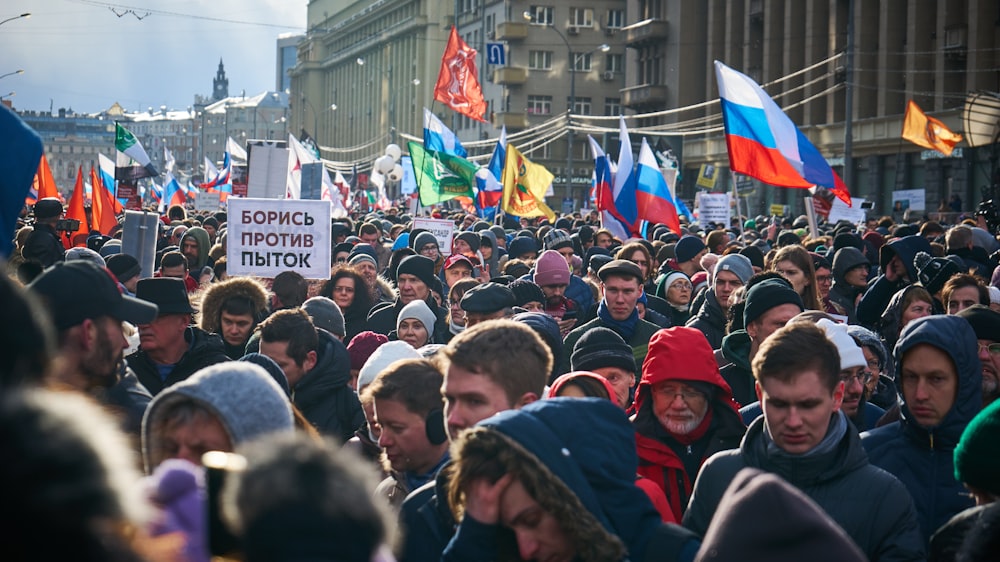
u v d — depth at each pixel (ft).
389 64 387.14
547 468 10.64
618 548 10.61
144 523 5.51
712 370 17.42
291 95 522.06
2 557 4.96
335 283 34.30
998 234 75.20
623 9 281.74
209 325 25.35
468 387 12.94
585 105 281.13
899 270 31.60
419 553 13.07
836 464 14.29
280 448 6.48
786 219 98.22
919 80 172.76
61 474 5.06
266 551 6.19
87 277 14.58
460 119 318.45
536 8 279.90
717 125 223.30
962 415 15.99
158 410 10.85
